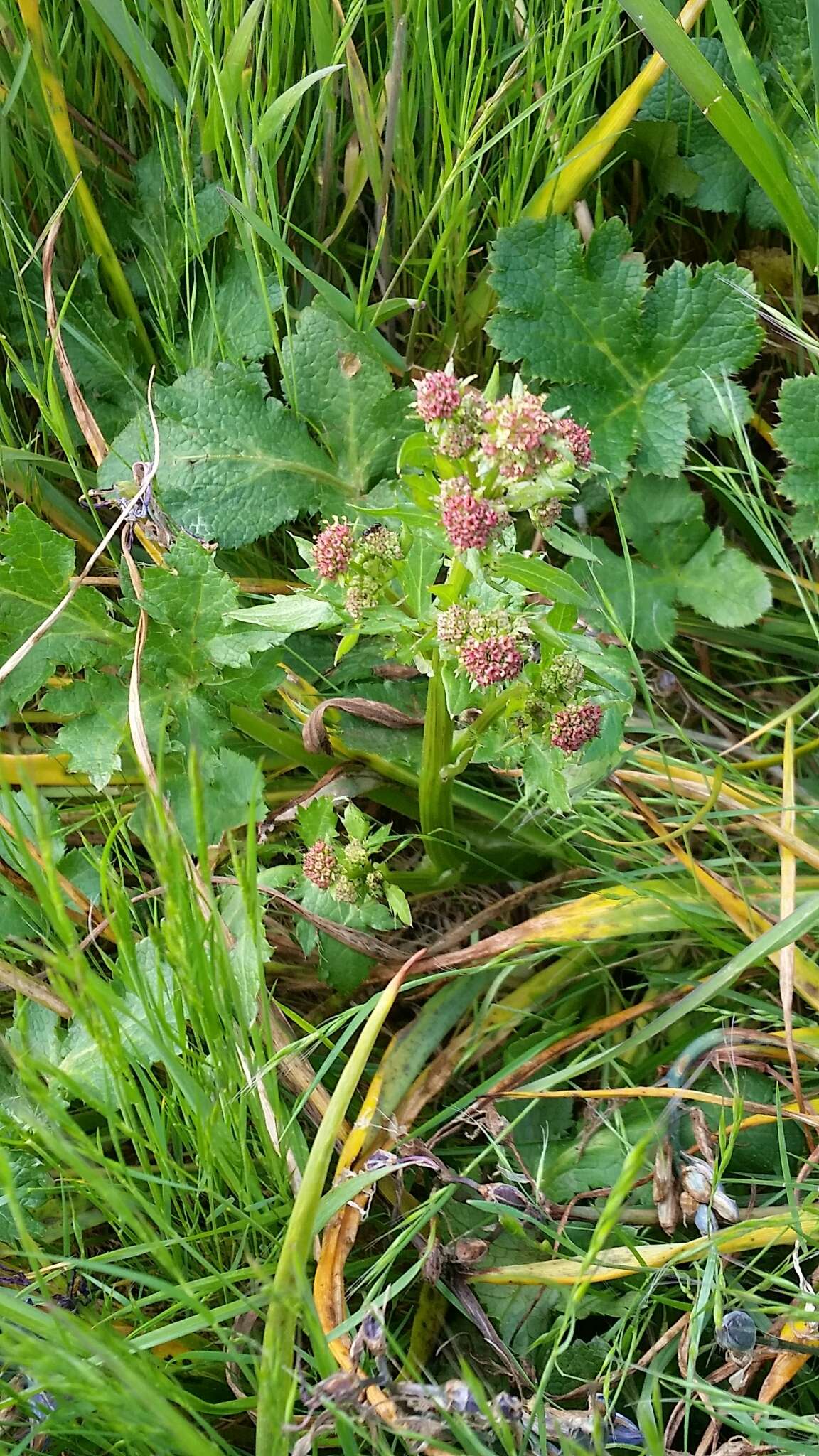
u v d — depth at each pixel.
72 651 0.51
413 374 0.57
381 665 0.53
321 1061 0.51
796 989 0.50
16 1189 0.46
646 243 0.59
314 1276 0.46
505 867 0.54
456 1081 0.51
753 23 0.58
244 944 0.48
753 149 0.52
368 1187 0.47
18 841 0.42
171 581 0.50
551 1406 0.46
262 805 0.51
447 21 0.55
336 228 0.57
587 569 0.55
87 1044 0.49
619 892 0.51
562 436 0.43
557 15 0.55
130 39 0.54
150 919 0.51
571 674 0.46
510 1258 0.48
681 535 0.56
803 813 0.54
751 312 0.55
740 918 0.51
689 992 0.51
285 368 0.54
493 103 0.52
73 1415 0.42
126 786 0.53
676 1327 0.46
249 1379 0.44
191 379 0.54
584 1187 0.49
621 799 0.54
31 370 0.56
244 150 0.53
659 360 0.55
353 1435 0.43
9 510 0.55
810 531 0.55
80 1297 0.46
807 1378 0.47
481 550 0.43
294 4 0.53
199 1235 0.44
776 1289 0.48
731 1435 0.47
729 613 0.55
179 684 0.51
